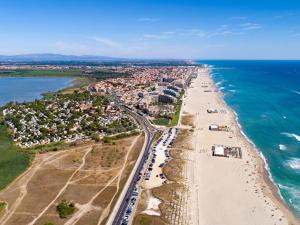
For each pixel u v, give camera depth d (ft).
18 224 415.23
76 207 453.99
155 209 445.78
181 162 615.98
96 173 569.64
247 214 440.45
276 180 543.39
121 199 474.90
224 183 531.09
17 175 565.12
